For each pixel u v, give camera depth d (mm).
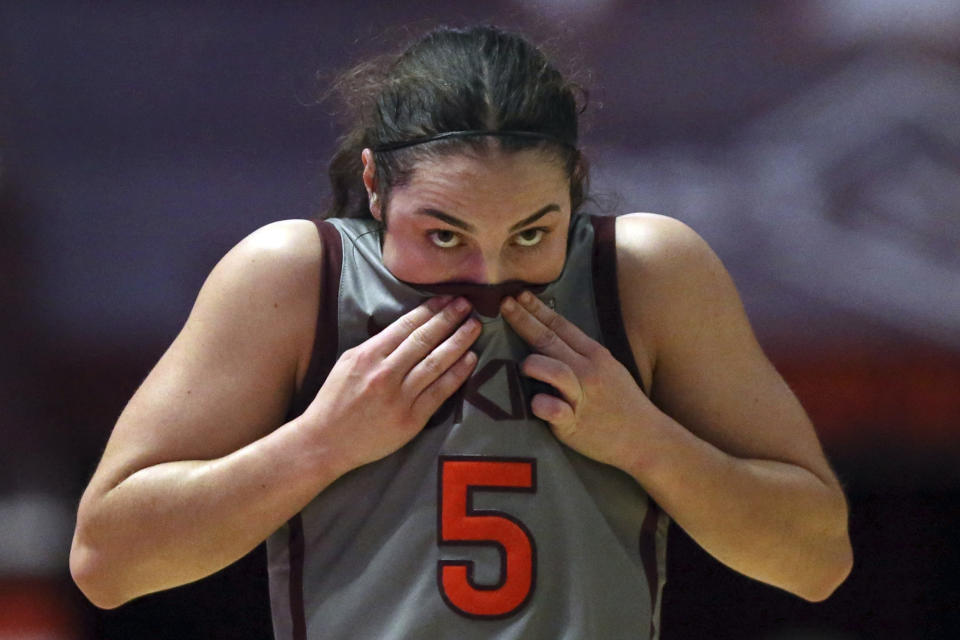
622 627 6527
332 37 12430
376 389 6320
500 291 6465
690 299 6957
